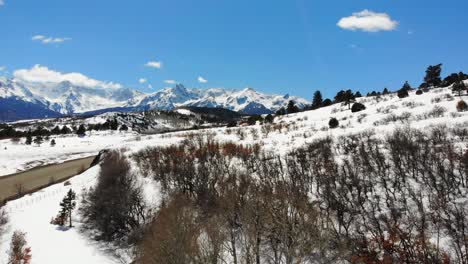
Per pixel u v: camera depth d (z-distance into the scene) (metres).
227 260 26.33
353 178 29.45
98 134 137.62
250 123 85.00
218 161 41.88
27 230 40.41
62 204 43.00
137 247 33.22
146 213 39.38
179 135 74.56
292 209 25.14
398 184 27.94
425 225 23.48
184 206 33.22
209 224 28.02
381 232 22.47
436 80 78.50
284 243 23.22
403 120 43.78
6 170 77.69
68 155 94.00
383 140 36.62
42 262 33.47
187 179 38.78
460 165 26.81
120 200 40.16
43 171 76.06
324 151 37.00
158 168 45.94
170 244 25.05
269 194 26.84
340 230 25.41
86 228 41.50
